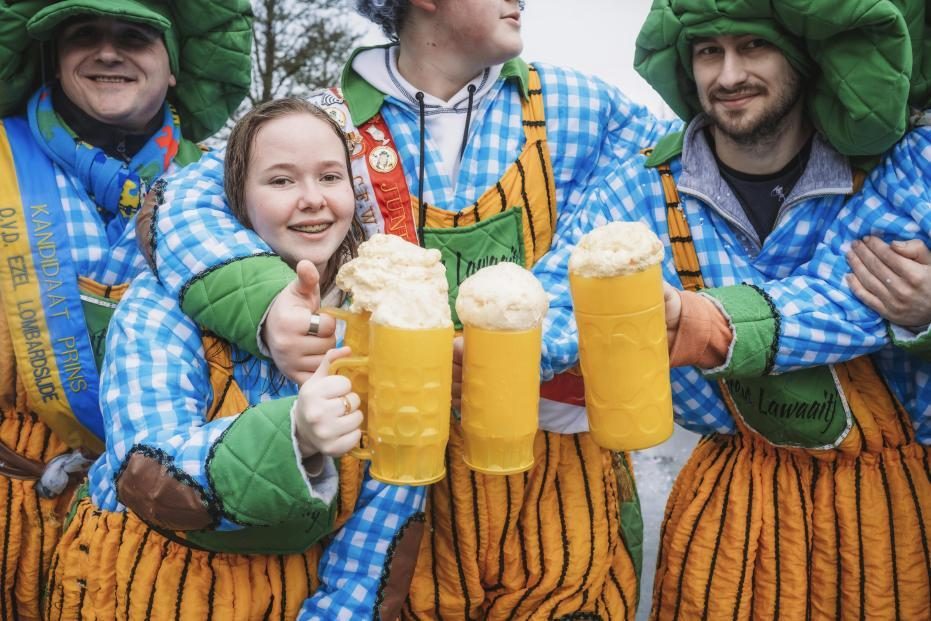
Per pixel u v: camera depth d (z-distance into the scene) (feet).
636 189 6.69
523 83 6.81
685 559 6.77
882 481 6.39
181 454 4.85
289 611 5.63
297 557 5.70
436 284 4.46
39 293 6.94
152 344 5.38
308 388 4.42
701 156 6.56
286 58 18.81
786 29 5.87
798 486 6.49
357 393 4.69
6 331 7.00
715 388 6.65
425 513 6.34
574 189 6.98
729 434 6.88
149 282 5.69
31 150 7.29
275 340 4.95
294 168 5.52
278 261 5.38
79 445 7.13
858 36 5.70
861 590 6.37
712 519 6.69
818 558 6.47
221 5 7.83
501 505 6.33
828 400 6.21
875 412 6.40
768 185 6.51
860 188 6.26
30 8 7.09
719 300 5.76
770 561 6.49
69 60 7.23
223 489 4.72
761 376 6.15
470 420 4.65
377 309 4.36
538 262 6.57
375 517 5.76
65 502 7.09
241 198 5.69
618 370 4.83
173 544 5.35
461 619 6.53
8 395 7.09
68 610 5.59
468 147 6.65
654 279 4.76
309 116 5.60
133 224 7.16
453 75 6.68
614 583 7.00
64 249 7.04
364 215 6.55
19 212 7.04
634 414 4.86
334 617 5.55
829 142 6.29
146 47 7.37
